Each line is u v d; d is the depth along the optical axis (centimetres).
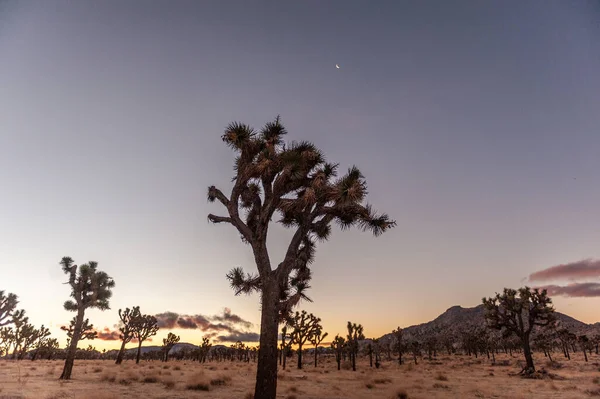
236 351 8281
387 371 4025
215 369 3684
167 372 2894
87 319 3052
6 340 5556
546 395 1706
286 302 1088
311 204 1162
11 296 3916
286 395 1554
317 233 1284
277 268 1123
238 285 1215
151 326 4709
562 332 6894
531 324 3127
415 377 2991
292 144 1199
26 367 3164
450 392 1823
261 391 977
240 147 1126
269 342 1023
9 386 1520
